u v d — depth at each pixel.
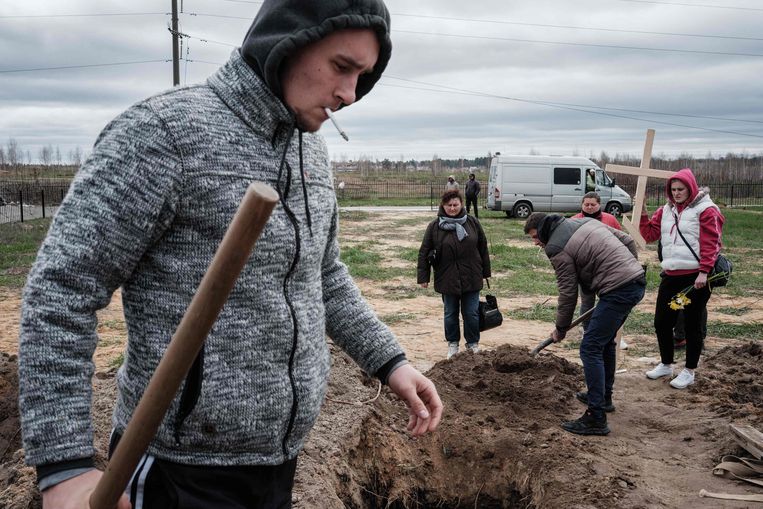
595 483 4.43
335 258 2.05
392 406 5.37
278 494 1.72
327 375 1.83
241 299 1.55
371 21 1.57
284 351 1.62
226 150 1.55
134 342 1.58
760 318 10.38
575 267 5.55
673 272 6.49
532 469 4.70
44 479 1.37
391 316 10.60
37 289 1.41
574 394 6.12
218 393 1.54
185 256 1.54
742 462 4.70
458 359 6.60
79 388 1.43
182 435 1.55
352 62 1.60
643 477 4.62
